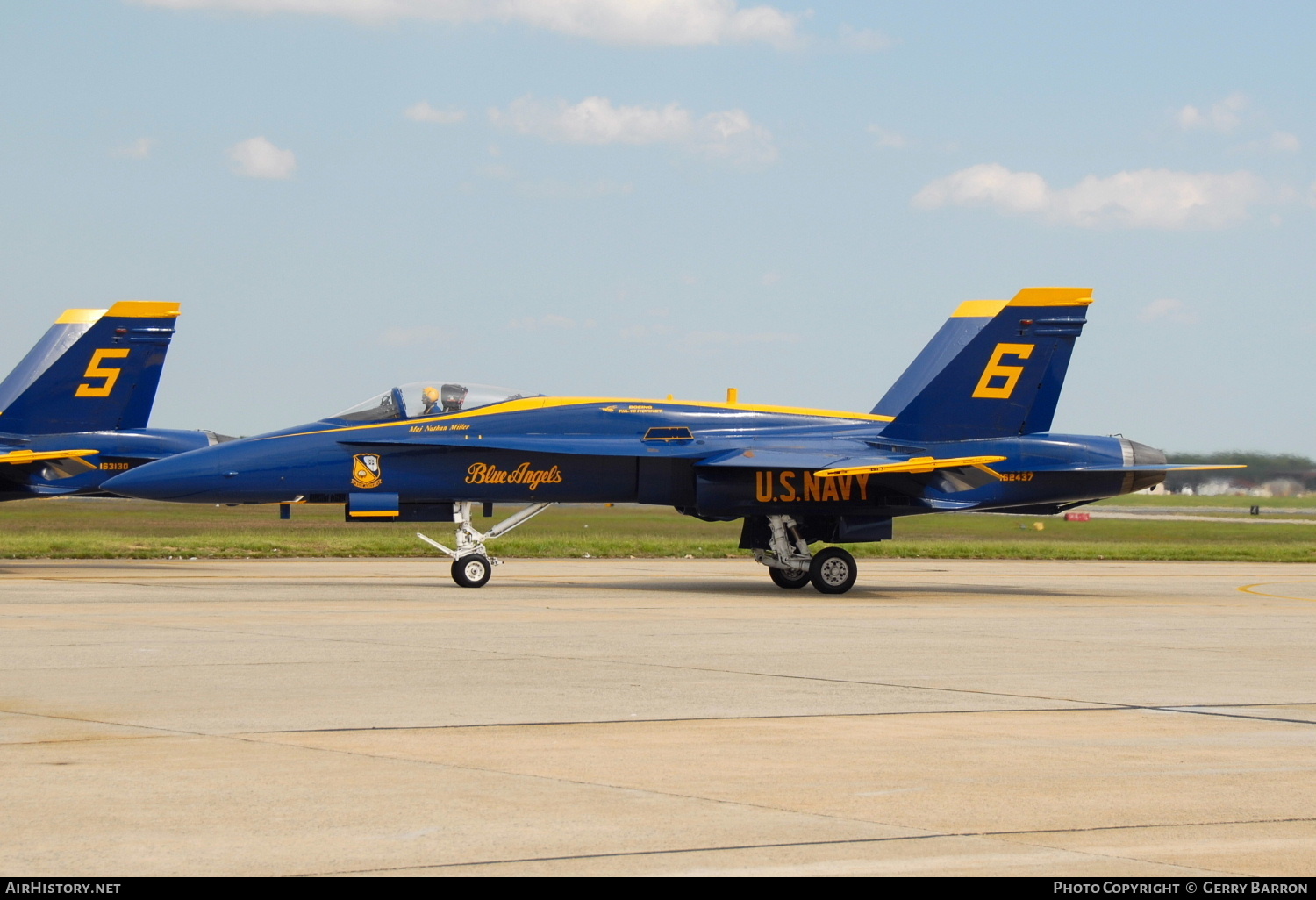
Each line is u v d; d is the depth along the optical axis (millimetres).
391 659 25109
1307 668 26188
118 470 53969
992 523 109875
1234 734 18781
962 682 23500
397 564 57406
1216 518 129125
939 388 46312
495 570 54125
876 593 45688
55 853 11969
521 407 45094
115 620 31203
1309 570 64812
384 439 43469
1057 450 46344
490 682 22359
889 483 45250
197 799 13898
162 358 55094
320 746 16797
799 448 45656
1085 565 66812
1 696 20234
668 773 15609
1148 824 13750
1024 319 46500
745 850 12484
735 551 68875
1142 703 21484
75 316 56312
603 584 46812
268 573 50500
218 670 23172
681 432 45750
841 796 14633
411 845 12438
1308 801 14844
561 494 45000
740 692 21797
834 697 21453
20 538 65750
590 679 22953
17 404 52781
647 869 11828
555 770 15648
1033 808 14281
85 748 16391
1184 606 41219
